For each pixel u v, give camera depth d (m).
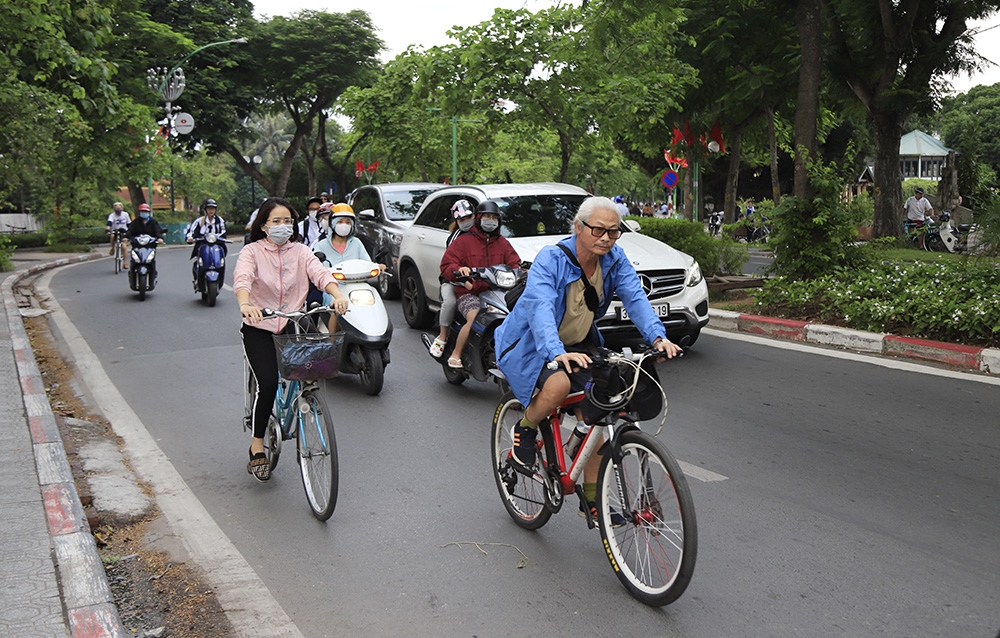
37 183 30.06
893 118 21.39
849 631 3.79
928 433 6.62
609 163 57.09
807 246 11.82
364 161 58.69
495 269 7.92
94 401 8.34
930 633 3.77
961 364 8.66
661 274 9.28
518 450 4.61
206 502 5.59
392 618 4.02
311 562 4.65
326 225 11.96
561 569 4.49
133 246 15.41
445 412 7.65
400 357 9.99
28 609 3.90
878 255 12.23
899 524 4.96
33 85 18.56
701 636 3.78
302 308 5.53
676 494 3.80
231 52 44.66
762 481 5.68
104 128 25.03
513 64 14.94
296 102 49.25
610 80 15.10
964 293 9.59
